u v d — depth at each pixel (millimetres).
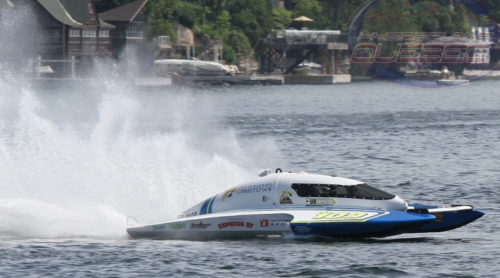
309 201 59469
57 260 54094
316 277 49344
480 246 57281
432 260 53031
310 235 58781
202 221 60344
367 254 54750
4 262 53531
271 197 60219
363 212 57938
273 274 50031
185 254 55469
